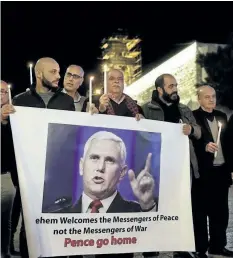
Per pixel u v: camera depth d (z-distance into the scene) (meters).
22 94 3.17
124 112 3.29
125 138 2.93
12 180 3.26
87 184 2.82
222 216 3.74
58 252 2.75
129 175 2.93
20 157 2.67
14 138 2.66
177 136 3.08
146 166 2.98
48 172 2.72
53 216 2.73
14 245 3.64
